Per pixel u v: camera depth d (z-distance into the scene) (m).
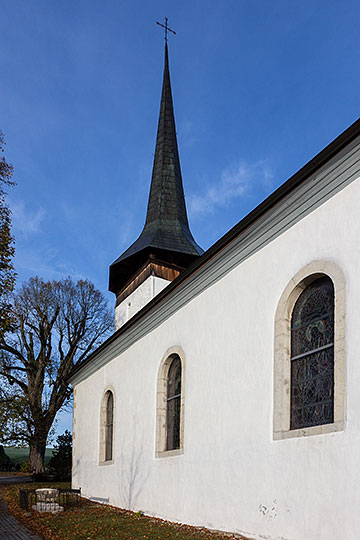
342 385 6.20
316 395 6.95
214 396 9.13
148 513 11.31
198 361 9.88
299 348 7.41
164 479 10.72
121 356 14.63
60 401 29.36
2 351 27.48
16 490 19.23
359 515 5.70
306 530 6.46
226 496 8.34
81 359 30.89
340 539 5.92
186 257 20.12
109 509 12.91
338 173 6.64
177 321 11.07
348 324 6.27
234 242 8.70
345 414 6.09
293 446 6.93
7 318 14.60
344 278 6.46
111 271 21.55
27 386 28.58
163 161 23.06
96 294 32.12
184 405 10.19
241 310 8.67
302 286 7.40
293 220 7.56
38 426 27.66
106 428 15.70
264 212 7.86
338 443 6.12
